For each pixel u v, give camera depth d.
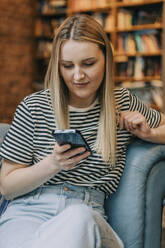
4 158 1.49
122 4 5.25
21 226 1.33
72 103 1.51
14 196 1.47
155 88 5.00
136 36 5.25
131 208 1.51
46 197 1.45
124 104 1.61
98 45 1.39
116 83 5.41
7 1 5.39
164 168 1.58
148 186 1.53
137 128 1.55
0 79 5.42
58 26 1.51
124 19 5.29
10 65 5.57
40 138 1.47
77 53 1.35
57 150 1.29
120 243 1.29
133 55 5.27
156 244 1.55
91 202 1.47
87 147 1.28
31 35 5.91
